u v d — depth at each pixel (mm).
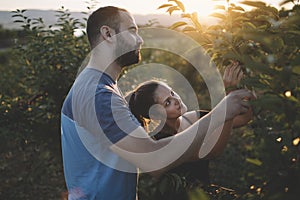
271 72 1727
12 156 6199
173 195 2566
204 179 2713
